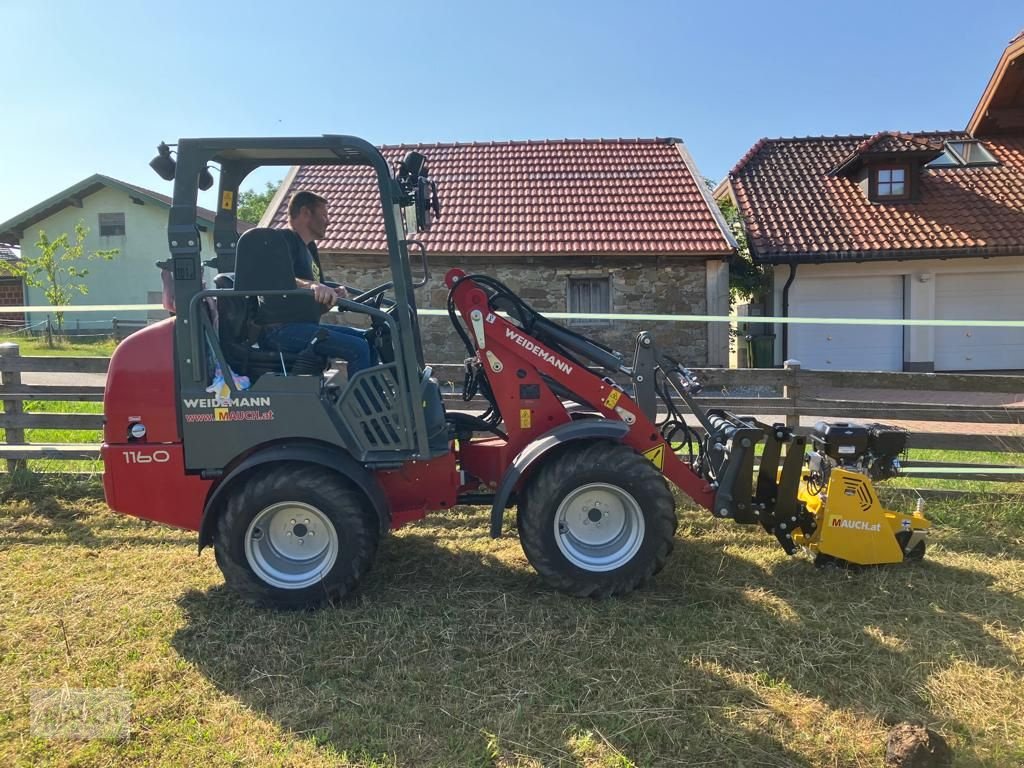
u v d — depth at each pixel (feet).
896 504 17.19
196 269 11.41
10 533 15.96
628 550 12.30
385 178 11.71
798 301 46.98
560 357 13.05
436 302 42.27
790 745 8.63
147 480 11.81
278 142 11.53
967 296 46.52
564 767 8.29
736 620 11.55
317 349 12.57
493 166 49.78
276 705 9.48
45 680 10.07
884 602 12.28
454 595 12.57
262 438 11.69
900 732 8.55
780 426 13.52
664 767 8.30
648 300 42.04
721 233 41.86
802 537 13.52
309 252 14.80
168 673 10.20
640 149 50.83
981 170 50.70
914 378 18.13
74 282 78.95
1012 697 9.56
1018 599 12.44
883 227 46.11
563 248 41.22
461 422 14.16
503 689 9.77
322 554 12.15
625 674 10.07
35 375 33.04
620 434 12.14
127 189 75.51
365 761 8.40
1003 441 17.85
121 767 8.35
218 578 13.46
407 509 13.09
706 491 13.51
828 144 55.42
